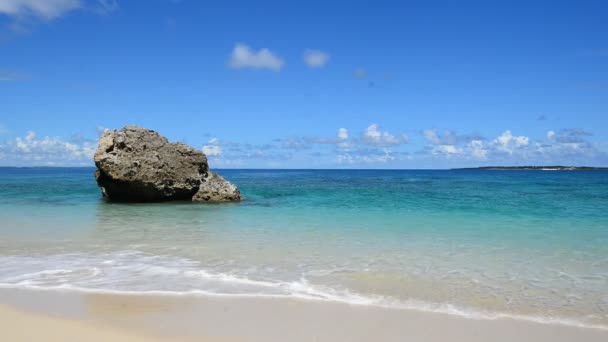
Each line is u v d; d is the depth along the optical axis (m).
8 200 28.52
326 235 15.66
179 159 28.33
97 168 28.41
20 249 12.98
